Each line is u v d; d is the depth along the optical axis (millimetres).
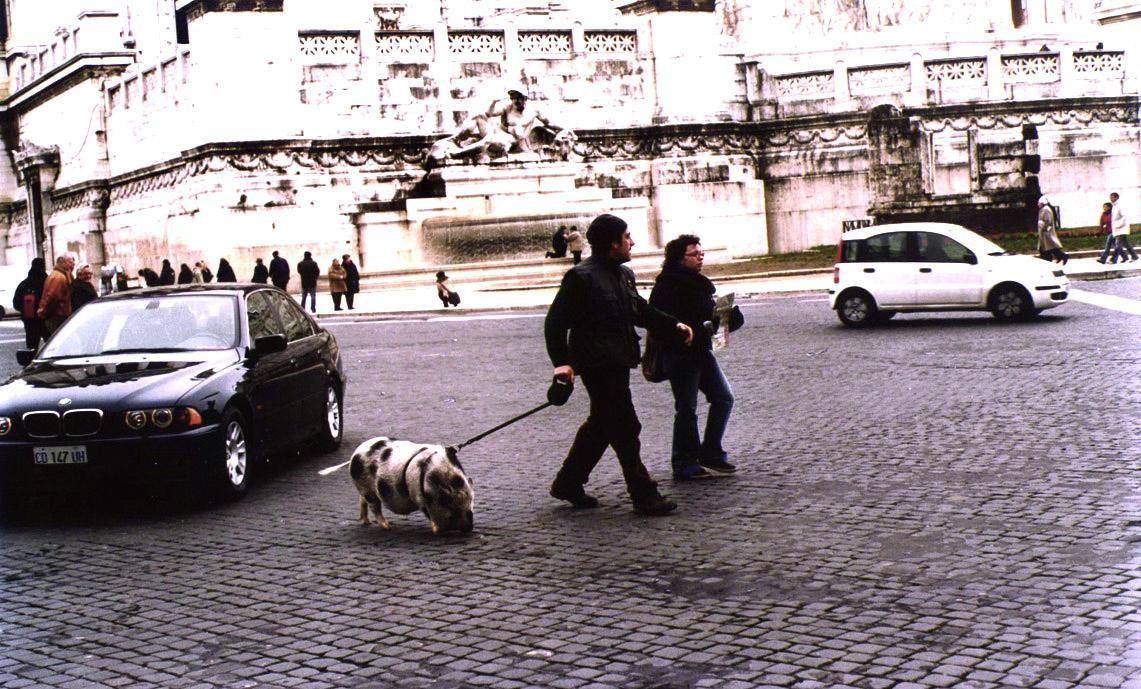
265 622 7562
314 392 13023
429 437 13977
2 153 70188
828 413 14078
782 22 60094
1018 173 43250
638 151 51312
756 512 9672
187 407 10609
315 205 45875
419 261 45719
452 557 8836
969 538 8594
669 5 51500
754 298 30797
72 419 10461
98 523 10570
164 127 49500
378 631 7285
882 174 42406
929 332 21625
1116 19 60094
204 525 10258
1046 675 6098
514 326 27156
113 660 6996
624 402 9781
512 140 47719
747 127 52562
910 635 6746
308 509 10672
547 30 50344
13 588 8594
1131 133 52031
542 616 7402
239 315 12242
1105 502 9383
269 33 46000
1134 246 38031
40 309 19031
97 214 55625
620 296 9797
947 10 60188
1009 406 13797
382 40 47812
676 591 7750
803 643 6707
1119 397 13930
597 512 9992
